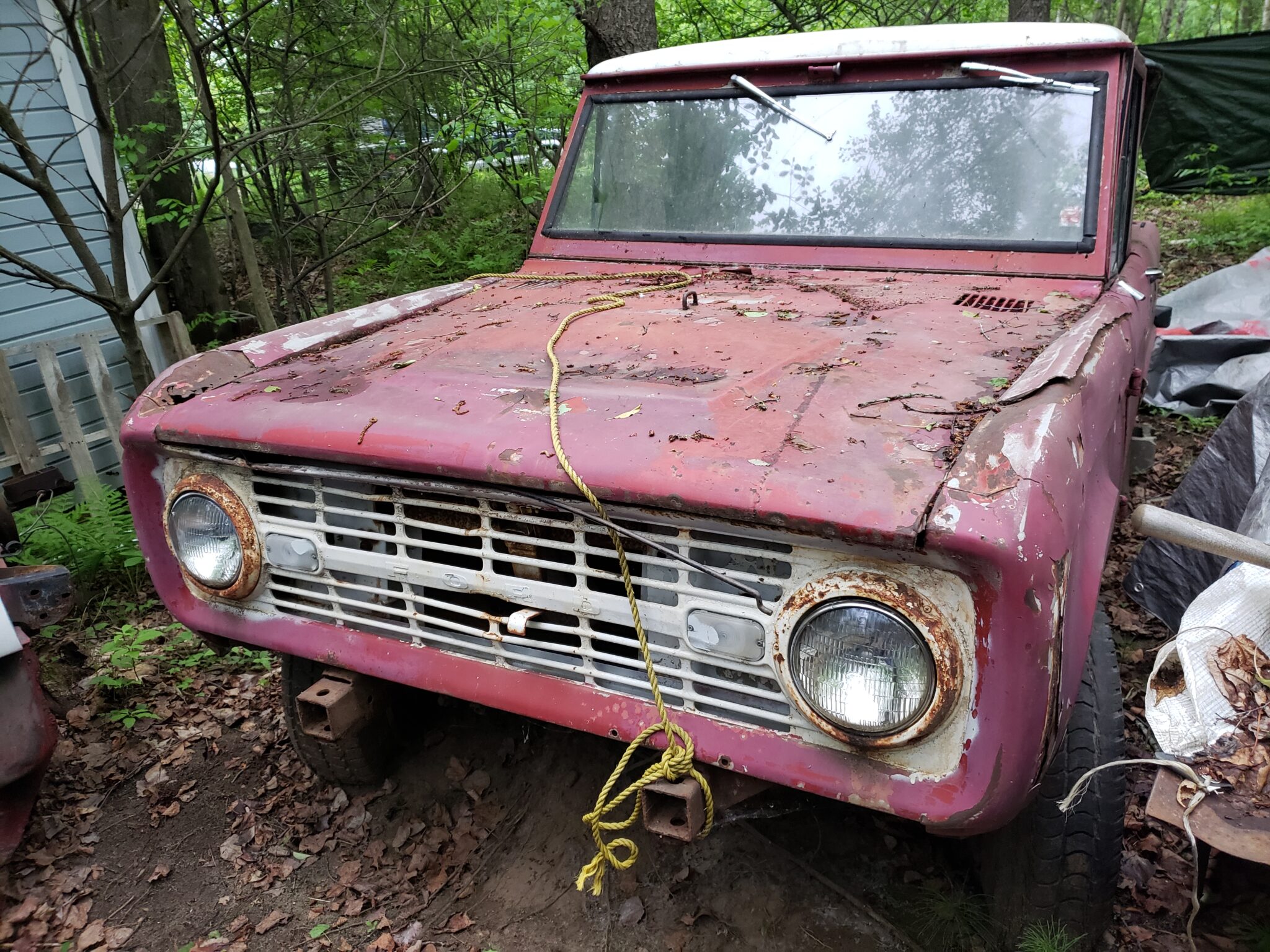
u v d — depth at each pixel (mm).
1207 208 10883
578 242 3209
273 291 8188
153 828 2658
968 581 1365
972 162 2748
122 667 3338
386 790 2699
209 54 5668
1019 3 8445
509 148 7359
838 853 2350
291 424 1896
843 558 1451
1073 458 1530
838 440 1576
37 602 2443
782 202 2955
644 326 2334
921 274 2693
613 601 1660
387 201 7172
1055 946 1884
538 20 6547
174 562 2232
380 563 1896
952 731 1439
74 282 5668
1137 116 3139
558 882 2336
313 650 2062
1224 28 28453
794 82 3002
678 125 3135
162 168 4375
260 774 2875
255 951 2209
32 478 4676
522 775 2697
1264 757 1581
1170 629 3096
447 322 2621
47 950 2252
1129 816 2432
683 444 1602
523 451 1656
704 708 1665
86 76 3904
